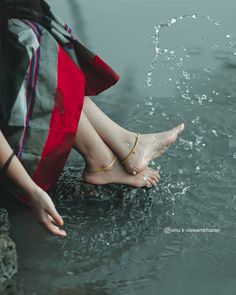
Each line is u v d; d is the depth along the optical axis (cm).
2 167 229
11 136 243
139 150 270
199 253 234
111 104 336
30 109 244
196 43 397
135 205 262
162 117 325
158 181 276
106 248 237
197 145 301
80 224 251
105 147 267
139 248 237
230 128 314
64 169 286
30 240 241
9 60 240
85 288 217
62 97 246
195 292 216
